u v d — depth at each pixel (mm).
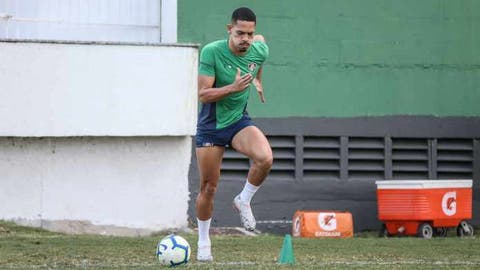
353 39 49938
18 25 47219
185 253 27344
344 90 49875
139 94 45781
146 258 30531
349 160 50031
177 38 48312
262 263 28625
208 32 48469
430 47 50781
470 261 30781
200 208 28141
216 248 34344
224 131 27062
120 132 45562
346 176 49812
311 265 28141
